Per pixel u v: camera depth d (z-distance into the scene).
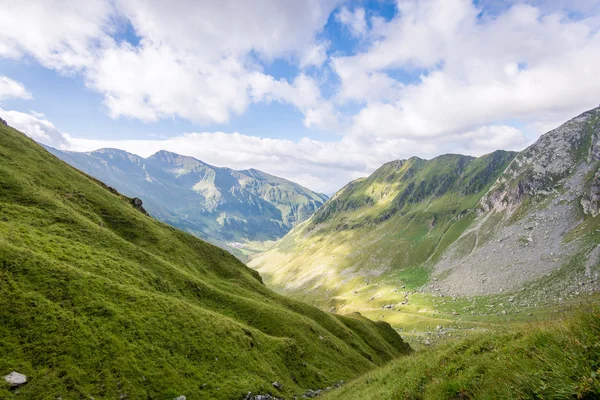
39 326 30.42
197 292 60.50
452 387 10.28
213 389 35.59
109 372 30.31
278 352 51.66
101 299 38.38
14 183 58.91
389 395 14.12
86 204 69.88
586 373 6.23
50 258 40.78
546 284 180.50
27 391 24.91
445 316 183.75
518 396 7.00
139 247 64.25
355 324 102.00
